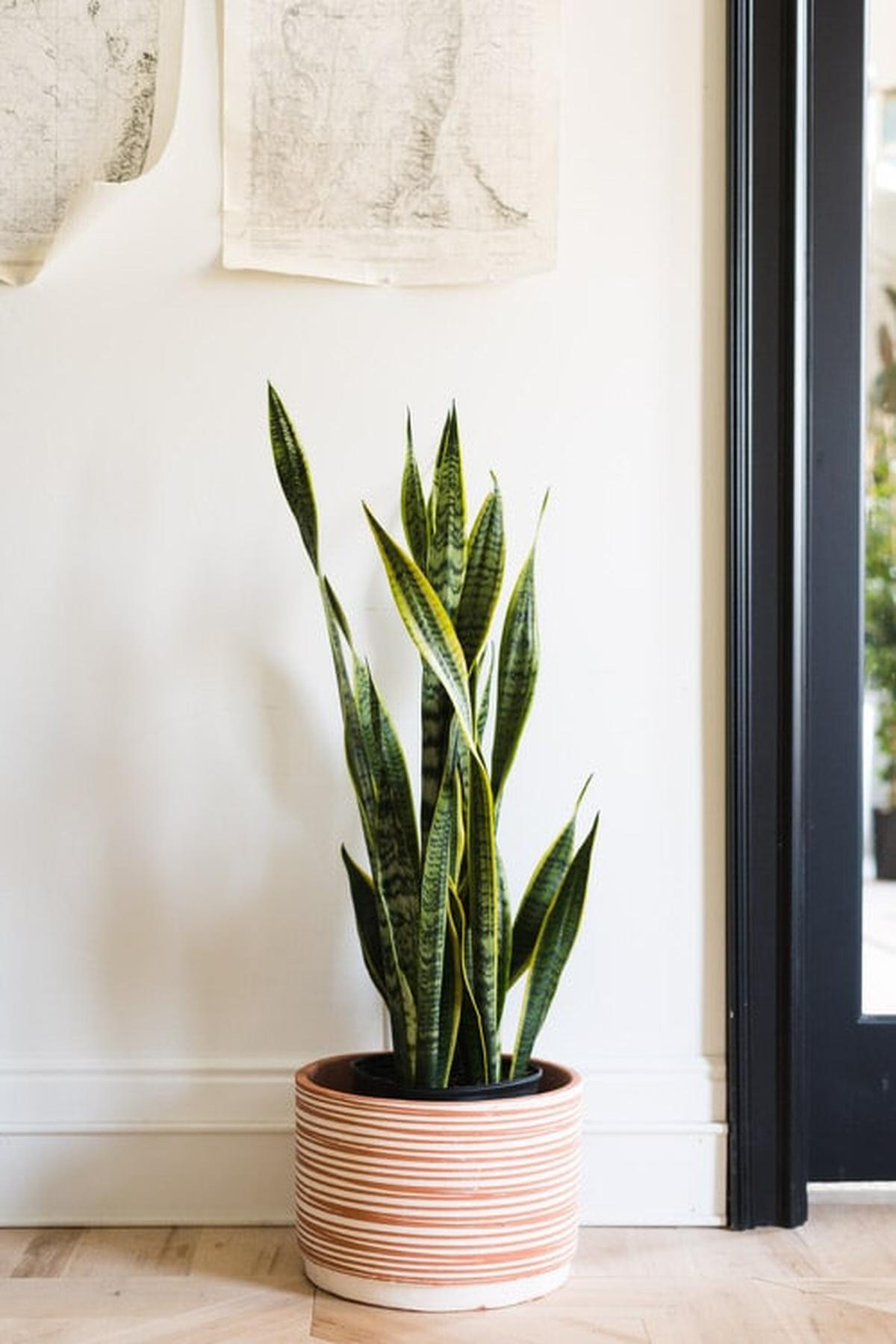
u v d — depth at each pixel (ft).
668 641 6.79
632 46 6.81
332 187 6.72
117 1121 6.61
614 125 6.81
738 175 6.73
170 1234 6.49
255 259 6.70
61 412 6.72
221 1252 6.26
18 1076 6.60
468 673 5.90
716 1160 6.69
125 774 6.71
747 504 6.74
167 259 6.73
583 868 6.02
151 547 6.73
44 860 6.69
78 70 6.72
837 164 7.12
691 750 6.79
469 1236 5.58
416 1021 5.79
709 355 6.81
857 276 7.12
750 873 6.73
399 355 6.77
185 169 6.73
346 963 6.73
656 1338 5.35
